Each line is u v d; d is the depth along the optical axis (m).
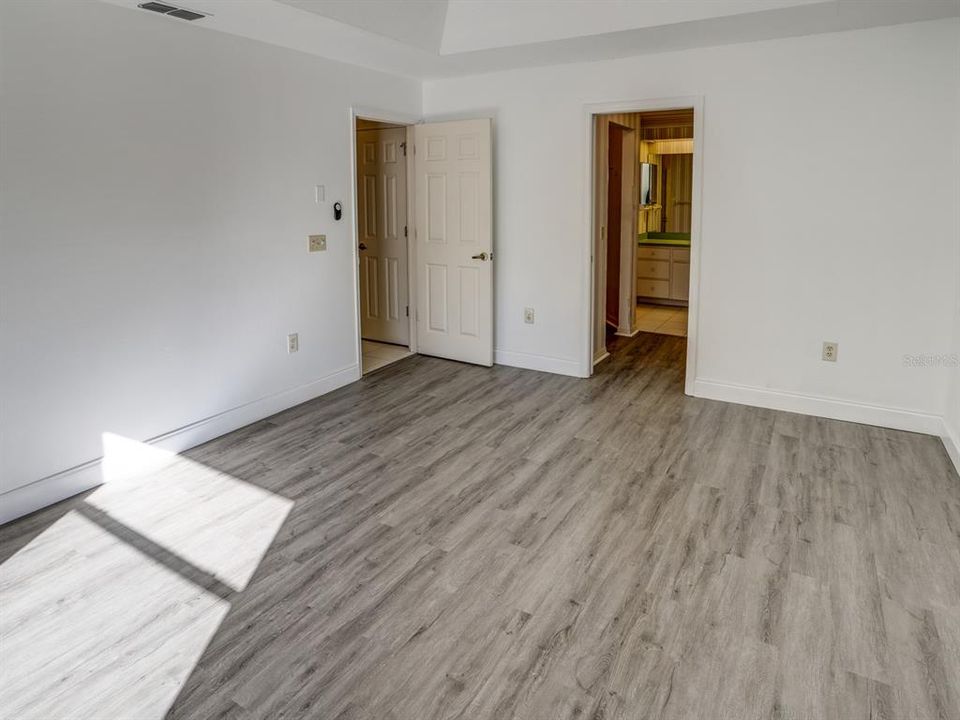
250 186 3.83
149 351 3.36
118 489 3.14
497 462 3.44
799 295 4.02
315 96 4.21
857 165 3.72
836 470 3.30
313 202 4.30
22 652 2.04
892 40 3.53
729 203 4.13
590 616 2.19
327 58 4.25
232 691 1.88
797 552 2.56
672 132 7.64
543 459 3.48
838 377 3.99
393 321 5.90
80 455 3.09
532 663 1.98
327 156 4.37
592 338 5.03
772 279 4.08
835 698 1.83
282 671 1.95
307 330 4.39
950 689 1.86
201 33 3.43
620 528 2.76
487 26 3.99
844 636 2.08
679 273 7.66
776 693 1.85
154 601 2.29
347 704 1.82
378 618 2.19
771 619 2.16
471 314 5.27
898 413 3.83
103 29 2.97
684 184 7.80
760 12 3.28
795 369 4.11
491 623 2.16
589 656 2.00
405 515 2.89
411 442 3.72
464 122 4.95
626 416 4.12
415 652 2.03
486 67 4.63
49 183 2.84
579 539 2.68
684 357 5.55
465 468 3.37
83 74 2.91
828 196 3.83
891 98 3.58
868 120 3.65
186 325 3.54
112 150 3.07
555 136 4.73
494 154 5.04
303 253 4.27
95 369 3.11
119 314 3.19
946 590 2.31
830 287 3.92
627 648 2.04
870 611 2.20
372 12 3.50
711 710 1.80
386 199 5.65
